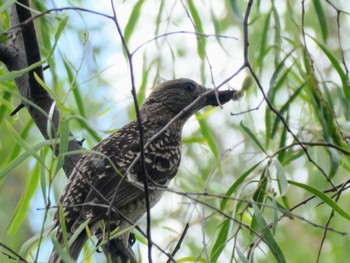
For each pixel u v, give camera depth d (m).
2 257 8.59
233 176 13.13
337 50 13.55
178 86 10.85
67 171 9.80
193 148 13.05
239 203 8.90
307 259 13.73
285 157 10.57
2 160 12.65
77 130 11.33
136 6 10.38
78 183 9.14
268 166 8.62
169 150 10.28
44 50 10.38
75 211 8.88
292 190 13.70
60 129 6.93
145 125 10.50
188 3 10.78
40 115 9.42
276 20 10.50
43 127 9.41
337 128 9.88
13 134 6.93
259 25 11.98
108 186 9.22
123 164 9.50
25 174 15.06
